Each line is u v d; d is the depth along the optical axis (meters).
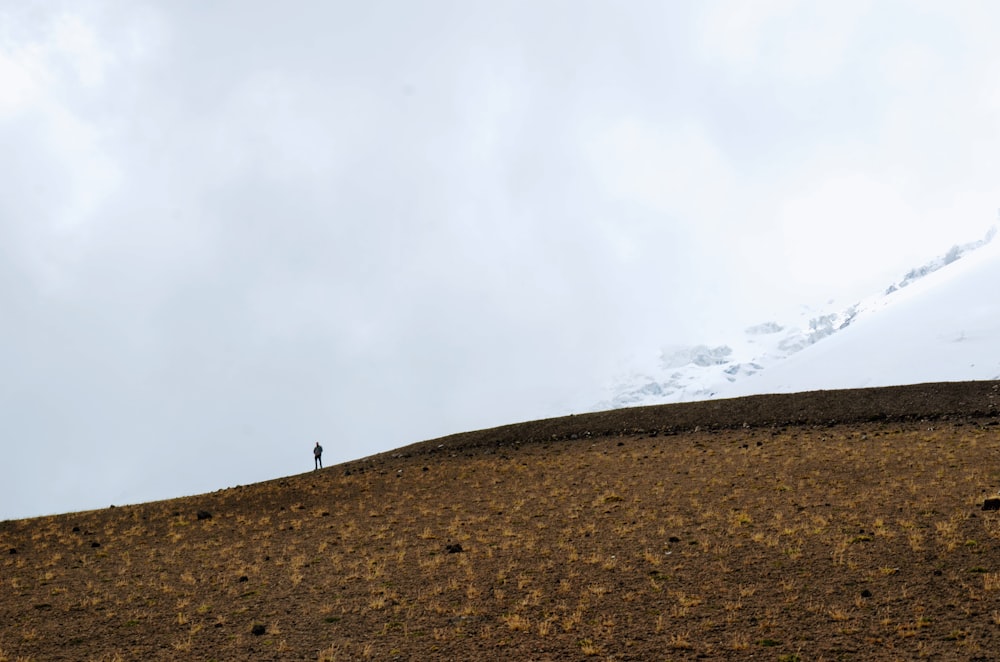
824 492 31.52
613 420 56.28
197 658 18.36
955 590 19.62
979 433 39.97
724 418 52.41
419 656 17.84
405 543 29.39
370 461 55.75
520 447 52.88
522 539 28.50
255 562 27.92
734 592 20.91
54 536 35.44
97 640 20.05
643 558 24.83
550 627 19.27
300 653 18.41
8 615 22.61
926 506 27.56
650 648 17.58
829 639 17.38
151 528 36.12
